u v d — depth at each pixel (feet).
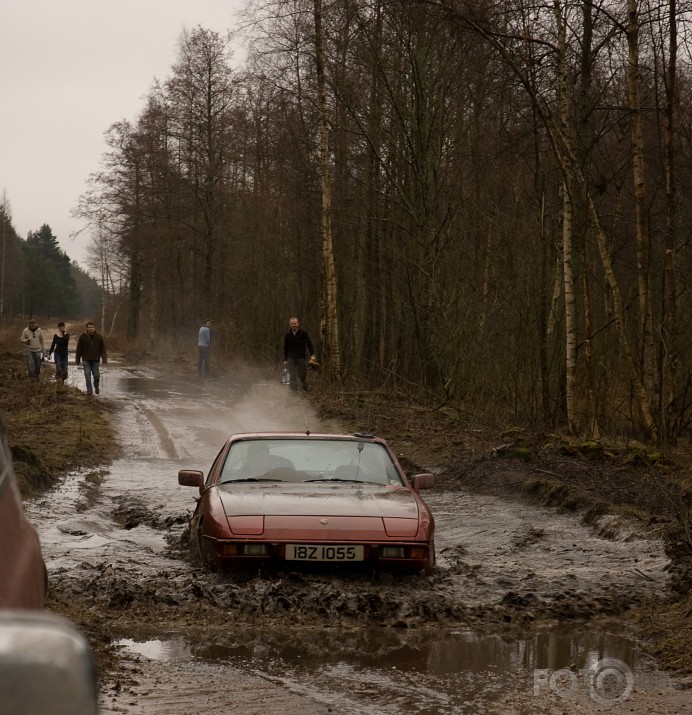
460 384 101.65
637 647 25.90
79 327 549.13
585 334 75.82
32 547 8.53
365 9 113.91
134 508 49.14
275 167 178.50
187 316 255.29
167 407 109.70
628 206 102.53
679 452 67.31
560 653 25.18
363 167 139.23
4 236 522.47
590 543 41.81
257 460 38.63
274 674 22.81
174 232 242.17
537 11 80.69
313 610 29.12
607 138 105.29
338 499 34.60
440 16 77.46
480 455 66.95
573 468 60.80
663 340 74.69
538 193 87.61
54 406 99.45
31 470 54.75
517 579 33.63
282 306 182.80
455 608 29.40
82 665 4.15
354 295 151.02
